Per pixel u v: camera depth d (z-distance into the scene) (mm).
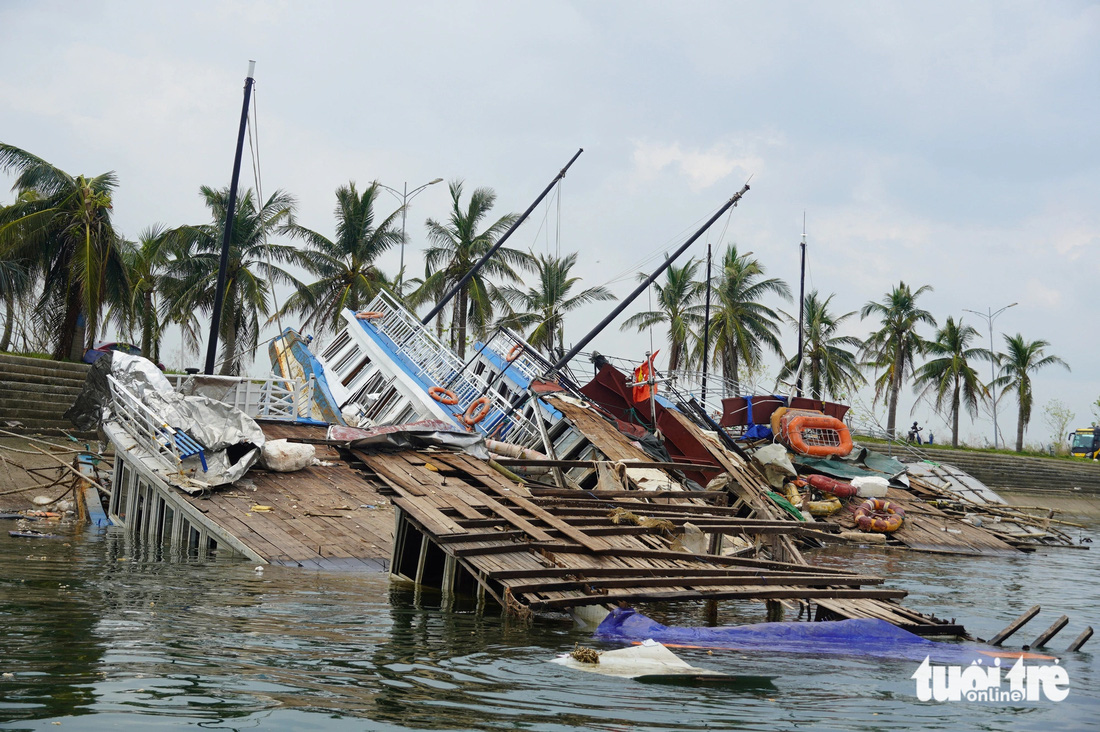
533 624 11398
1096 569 24781
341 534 17438
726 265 62375
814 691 8492
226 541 16484
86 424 22609
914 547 28984
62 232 37938
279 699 7289
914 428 63094
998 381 78500
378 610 11953
